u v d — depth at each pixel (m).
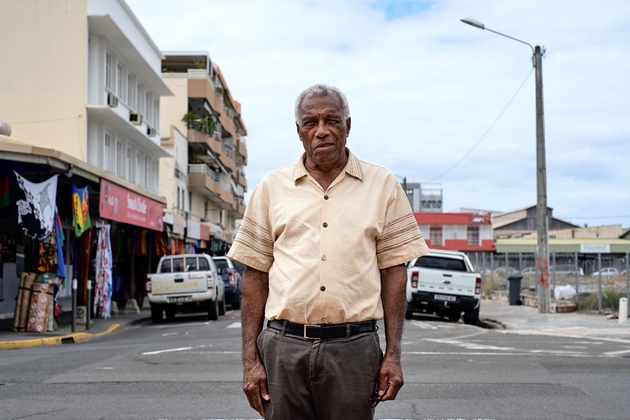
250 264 3.61
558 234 96.19
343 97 3.54
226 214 77.25
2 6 28.36
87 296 18.81
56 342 15.84
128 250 28.53
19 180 15.73
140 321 23.81
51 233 17.39
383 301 3.58
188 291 22.89
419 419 7.05
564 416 7.17
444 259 23.83
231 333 17.31
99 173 19.94
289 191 3.54
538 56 24.62
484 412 7.35
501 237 102.56
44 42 28.31
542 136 24.70
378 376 3.48
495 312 26.19
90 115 29.06
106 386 8.80
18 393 8.32
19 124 28.08
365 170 3.58
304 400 3.46
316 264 3.40
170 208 47.69
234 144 74.94
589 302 25.34
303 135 3.51
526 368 10.47
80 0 28.41
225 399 7.96
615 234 87.19
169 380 9.27
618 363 11.04
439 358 11.69
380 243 3.57
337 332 3.40
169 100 56.09
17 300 17.03
